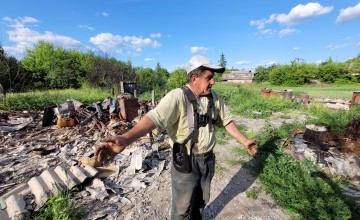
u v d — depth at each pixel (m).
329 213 2.76
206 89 1.70
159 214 2.86
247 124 8.30
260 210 3.00
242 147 5.41
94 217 2.72
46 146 5.32
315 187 3.24
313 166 3.99
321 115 9.19
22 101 10.10
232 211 2.97
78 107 7.76
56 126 6.91
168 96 1.58
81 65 26.88
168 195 3.28
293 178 3.52
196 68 1.65
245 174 4.05
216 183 3.71
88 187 3.28
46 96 11.88
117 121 6.93
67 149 5.12
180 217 1.94
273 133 5.91
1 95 11.48
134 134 1.27
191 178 1.78
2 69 17.84
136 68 27.94
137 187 3.45
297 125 6.95
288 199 3.11
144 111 7.75
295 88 34.00
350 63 42.75
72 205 2.72
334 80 40.88
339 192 3.26
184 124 1.68
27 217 2.57
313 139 4.80
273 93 14.60
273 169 3.88
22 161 4.50
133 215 2.81
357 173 3.88
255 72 56.81
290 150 4.90
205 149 1.77
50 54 31.12
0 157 4.69
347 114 8.40
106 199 3.10
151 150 4.58
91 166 3.77
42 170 4.10
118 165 3.99
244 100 13.30
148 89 23.41
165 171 4.06
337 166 3.99
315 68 42.41
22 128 6.57
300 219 2.79
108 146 1.11
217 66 1.64
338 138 4.68
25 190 3.05
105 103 8.07
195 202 2.08
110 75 21.94
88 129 6.62
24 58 30.95
